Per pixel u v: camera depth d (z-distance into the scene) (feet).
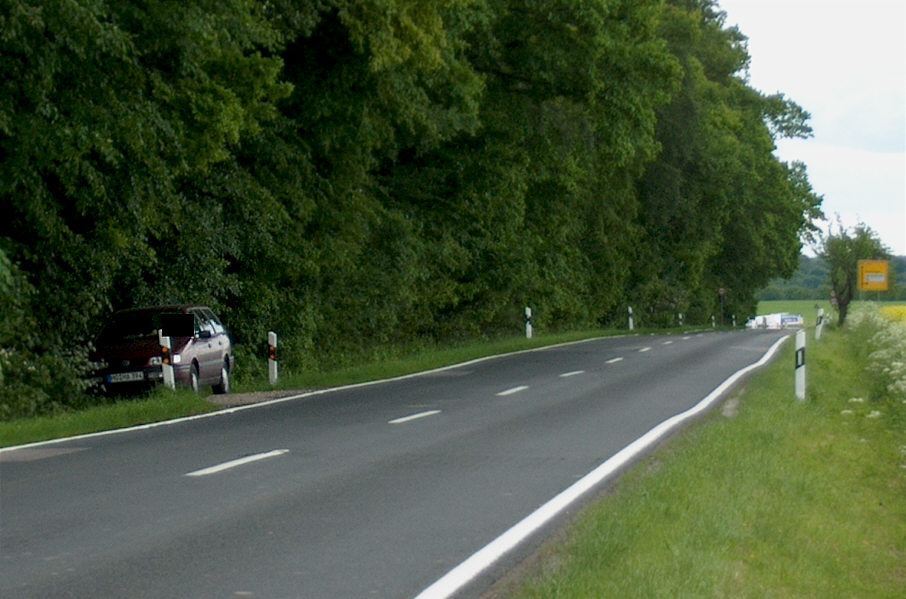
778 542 29.17
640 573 23.31
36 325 70.90
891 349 86.53
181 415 59.62
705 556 25.41
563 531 29.09
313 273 94.73
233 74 77.36
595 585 22.49
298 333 99.45
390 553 26.61
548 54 115.85
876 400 76.38
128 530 29.35
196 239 84.17
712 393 69.15
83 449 46.26
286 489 35.55
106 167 69.05
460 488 35.58
